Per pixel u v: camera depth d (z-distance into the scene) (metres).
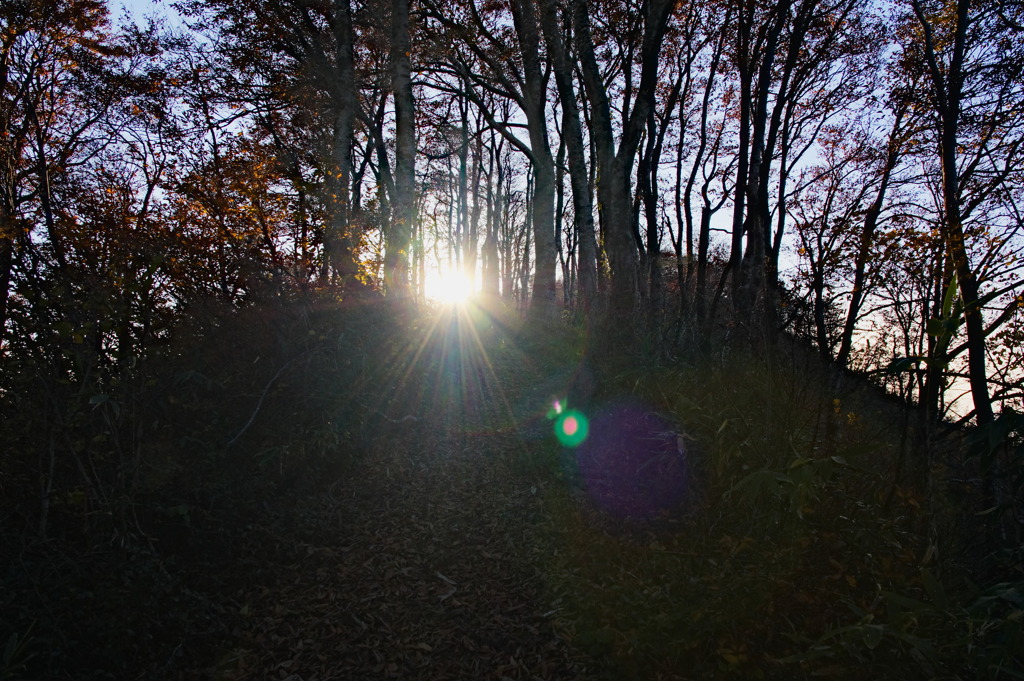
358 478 6.15
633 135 8.46
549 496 5.73
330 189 7.13
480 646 3.92
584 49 9.14
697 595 3.92
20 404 3.98
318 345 6.15
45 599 3.45
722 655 3.45
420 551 5.06
